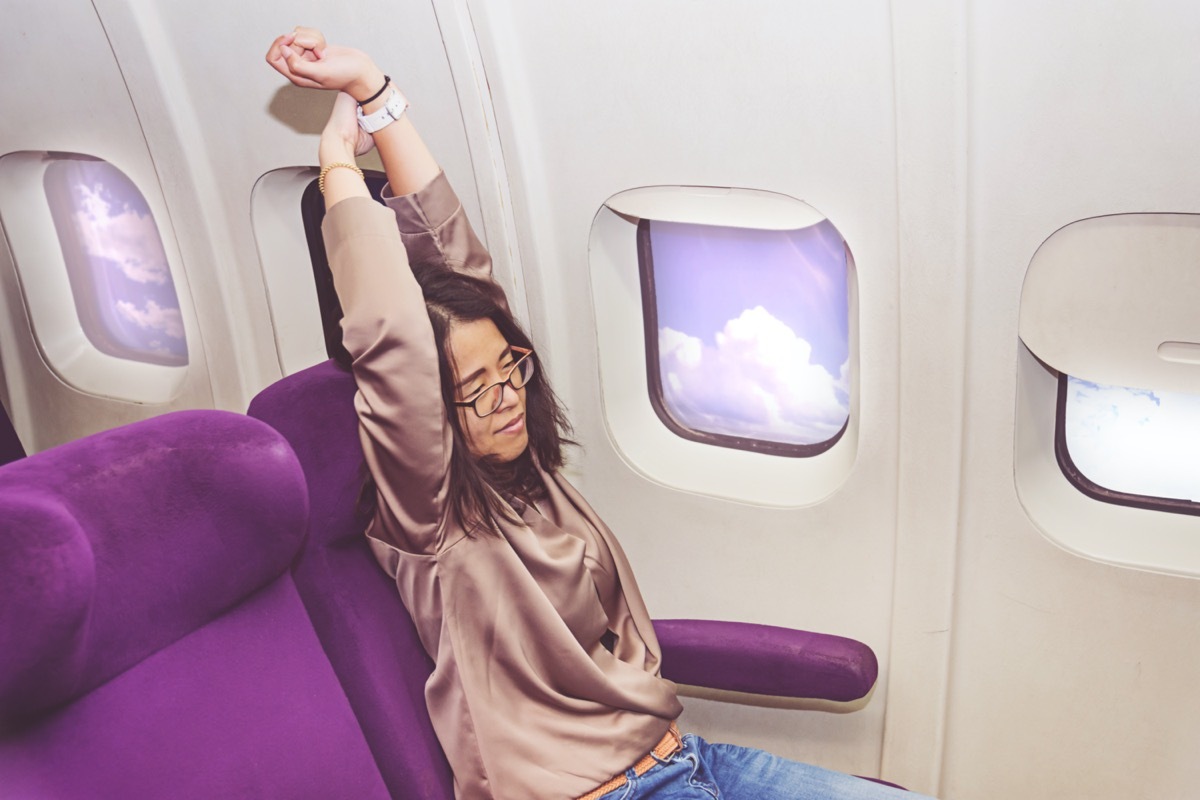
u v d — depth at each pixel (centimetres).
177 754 97
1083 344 148
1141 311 142
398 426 120
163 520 98
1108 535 162
